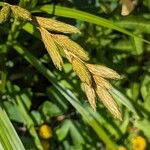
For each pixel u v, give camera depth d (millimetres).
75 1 375
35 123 354
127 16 354
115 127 362
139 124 362
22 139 343
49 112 356
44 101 388
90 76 208
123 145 374
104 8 378
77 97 320
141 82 364
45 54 369
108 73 213
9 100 342
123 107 361
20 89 363
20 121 341
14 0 349
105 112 360
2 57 325
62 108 356
